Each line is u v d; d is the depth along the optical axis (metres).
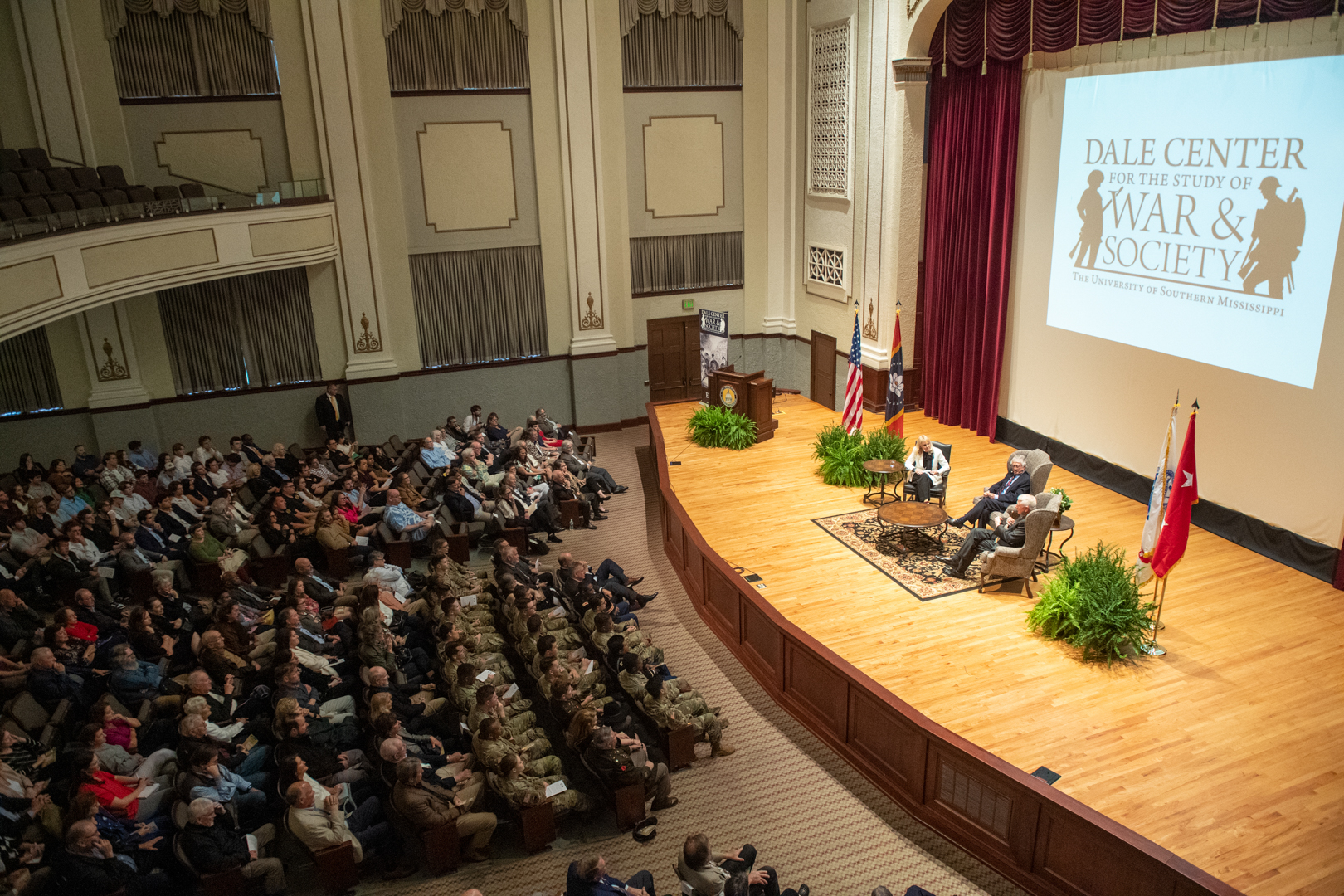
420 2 14.12
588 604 8.70
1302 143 8.78
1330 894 5.43
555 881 6.30
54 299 9.94
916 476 10.85
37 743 6.70
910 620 8.61
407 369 15.55
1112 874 5.84
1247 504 9.95
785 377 17.28
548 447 13.92
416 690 7.70
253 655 8.05
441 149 14.82
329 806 6.10
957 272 13.61
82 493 11.84
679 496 11.80
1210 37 9.57
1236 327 9.73
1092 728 6.95
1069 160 11.64
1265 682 7.51
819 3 14.67
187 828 5.79
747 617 8.93
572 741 6.91
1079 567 8.36
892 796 7.15
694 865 5.44
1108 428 11.66
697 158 16.11
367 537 11.20
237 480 12.76
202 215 12.16
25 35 12.63
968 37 12.40
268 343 14.80
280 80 13.84
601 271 15.97
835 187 15.02
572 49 14.80
